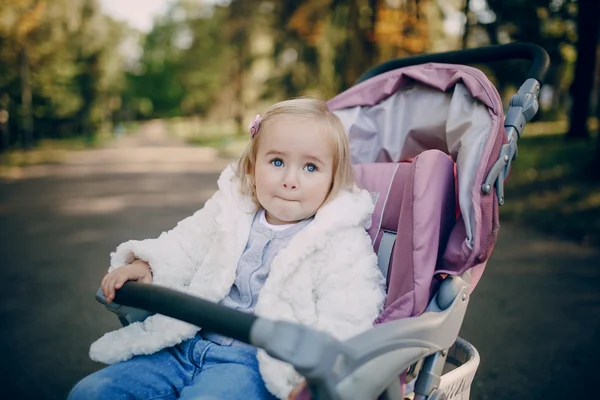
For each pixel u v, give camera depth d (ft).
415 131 6.94
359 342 4.17
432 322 4.69
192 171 47.44
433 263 5.04
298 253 5.39
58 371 10.32
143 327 5.60
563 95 66.08
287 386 4.87
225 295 5.70
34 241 20.86
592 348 10.98
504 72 30.66
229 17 69.00
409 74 7.06
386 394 4.46
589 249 18.25
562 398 9.09
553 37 31.63
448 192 5.36
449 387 5.27
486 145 5.52
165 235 6.16
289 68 49.42
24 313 13.21
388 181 6.36
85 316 13.02
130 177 42.68
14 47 59.41
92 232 22.43
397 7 28.04
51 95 73.92
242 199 6.13
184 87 131.34
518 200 25.36
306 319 5.29
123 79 125.18
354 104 7.47
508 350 10.90
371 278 5.32
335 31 37.68
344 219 5.52
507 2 27.20
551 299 13.74
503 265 16.61
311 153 5.64
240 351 5.30
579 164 30.17
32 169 49.37
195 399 4.80
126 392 5.16
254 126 5.97
